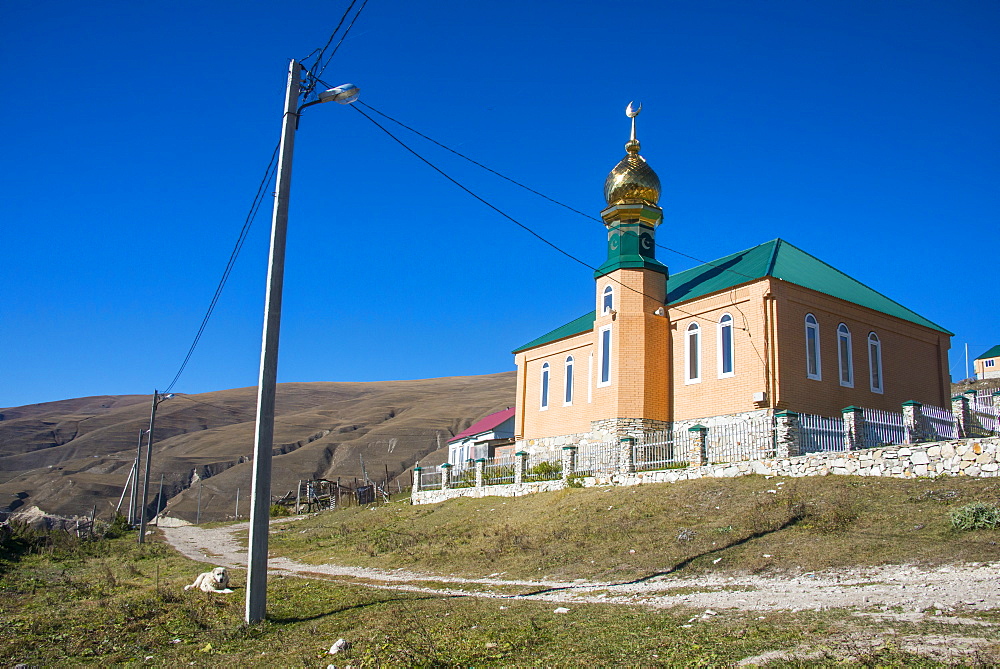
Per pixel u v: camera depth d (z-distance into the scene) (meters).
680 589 14.23
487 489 32.50
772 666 7.81
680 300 31.50
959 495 16.73
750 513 18.94
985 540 13.75
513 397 129.62
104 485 82.94
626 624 10.62
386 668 9.17
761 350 27.41
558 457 31.84
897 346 32.09
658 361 31.52
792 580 13.91
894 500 17.48
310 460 94.88
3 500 76.75
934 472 18.42
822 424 24.50
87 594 17.75
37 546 31.39
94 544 34.94
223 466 95.06
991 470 17.39
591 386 33.75
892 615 9.77
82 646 11.56
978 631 8.57
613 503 23.36
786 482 20.92
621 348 31.41
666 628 10.13
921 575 12.77
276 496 80.38
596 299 33.56
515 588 16.25
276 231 13.61
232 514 73.94
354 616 12.71
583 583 16.19
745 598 12.30
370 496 51.72
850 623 9.46
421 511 32.97
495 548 21.23
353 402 139.12
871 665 7.58
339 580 19.80
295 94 14.20
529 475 30.72
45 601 16.59
